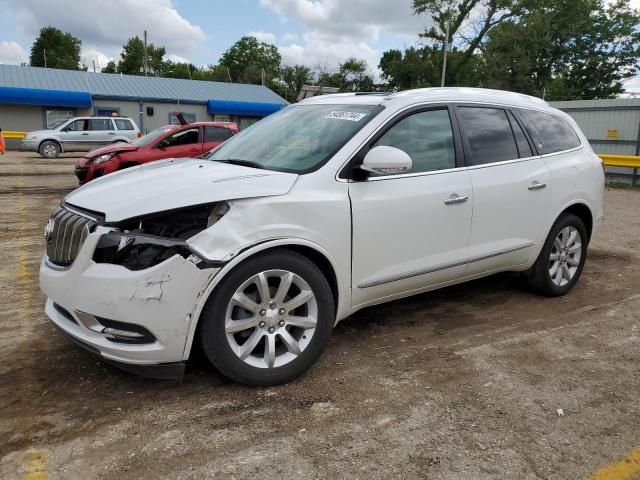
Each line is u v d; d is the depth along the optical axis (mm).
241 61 82625
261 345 3324
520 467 2629
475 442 2818
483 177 4246
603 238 8242
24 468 2553
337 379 3459
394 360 3754
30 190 12492
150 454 2670
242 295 3104
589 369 3682
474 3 40000
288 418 3002
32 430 2855
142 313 2867
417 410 3111
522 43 40031
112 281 2873
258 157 3883
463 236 4145
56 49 91188
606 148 17719
